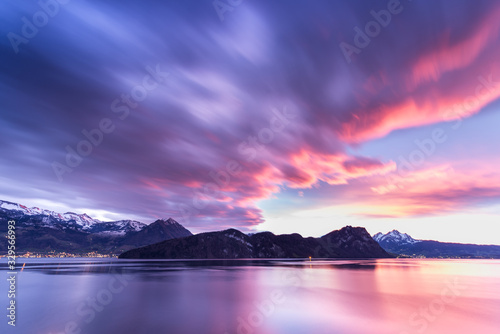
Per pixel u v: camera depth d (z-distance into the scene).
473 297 54.28
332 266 176.38
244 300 49.03
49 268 148.25
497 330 31.59
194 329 31.03
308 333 30.00
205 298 50.72
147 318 35.75
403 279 90.81
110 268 147.00
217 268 146.38
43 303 45.78
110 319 35.16
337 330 31.08
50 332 30.08
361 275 105.00
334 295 55.06
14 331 30.33
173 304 44.91
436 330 31.50
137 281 79.94
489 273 126.75
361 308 42.44
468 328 32.31
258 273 111.00
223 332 30.11
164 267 156.38
